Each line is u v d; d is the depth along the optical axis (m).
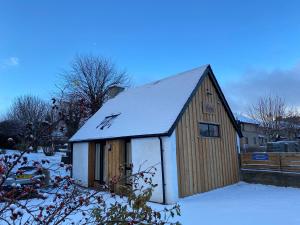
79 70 28.28
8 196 2.78
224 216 7.54
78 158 14.24
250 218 7.29
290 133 29.52
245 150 16.98
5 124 12.38
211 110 12.41
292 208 8.17
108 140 12.28
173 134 10.03
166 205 9.22
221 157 12.46
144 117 11.49
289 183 11.53
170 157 9.70
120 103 14.80
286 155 11.73
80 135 14.22
